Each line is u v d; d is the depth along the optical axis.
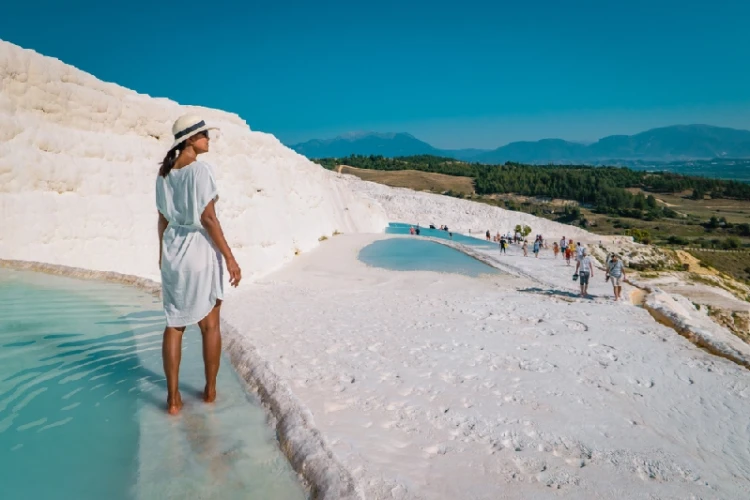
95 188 14.69
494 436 6.68
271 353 9.69
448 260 31.78
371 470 5.21
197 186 3.30
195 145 3.49
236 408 3.63
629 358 10.98
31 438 2.88
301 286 20.80
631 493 5.57
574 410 7.88
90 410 3.30
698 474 6.20
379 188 94.12
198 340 4.96
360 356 9.90
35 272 7.47
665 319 15.13
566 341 12.09
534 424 7.20
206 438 3.14
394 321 13.47
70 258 13.25
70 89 14.76
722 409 8.49
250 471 2.86
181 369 4.22
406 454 5.84
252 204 26.36
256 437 3.26
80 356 4.22
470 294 19.58
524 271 28.05
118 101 16.48
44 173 13.14
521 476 5.67
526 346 11.43
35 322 4.98
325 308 15.12
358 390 7.96
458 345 11.17
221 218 23.42
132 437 3.03
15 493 2.33
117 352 4.41
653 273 37.53
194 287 3.39
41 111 13.84
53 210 13.14
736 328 25.64
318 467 2.89
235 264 3.48
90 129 15.43
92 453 2.77
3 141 12.34
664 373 10.12
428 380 8.71
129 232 15.45
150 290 6.78
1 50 12.73
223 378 4.23
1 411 3.17
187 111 23.06
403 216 82.38
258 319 12.86
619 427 7.41
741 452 7.00
